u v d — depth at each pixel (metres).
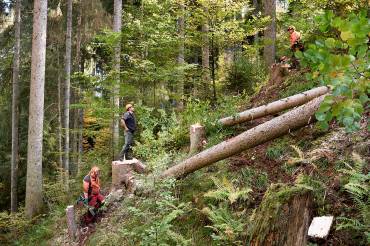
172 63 11.74
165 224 5.01
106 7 20.12
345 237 3.99
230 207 5.36
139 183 6.89
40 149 12.05
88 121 20.78
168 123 9.05
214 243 4.99
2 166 17.98
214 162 6.34
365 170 4.72
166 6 12.28
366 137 5.28
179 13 12.36
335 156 5.27
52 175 17.88
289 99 7.28
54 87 19.50
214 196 5.31
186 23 12.82
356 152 5.11
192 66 11.35
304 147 6.01
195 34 12.34
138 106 10.02
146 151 7.47
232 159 6.60
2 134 18.27
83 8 18.11
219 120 7.89
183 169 6.63
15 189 16.19
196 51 17.06
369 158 4.91
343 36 2.01
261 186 5.57
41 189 12.05
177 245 4.99
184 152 8.16
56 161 18.42
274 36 13.31
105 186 9.52
